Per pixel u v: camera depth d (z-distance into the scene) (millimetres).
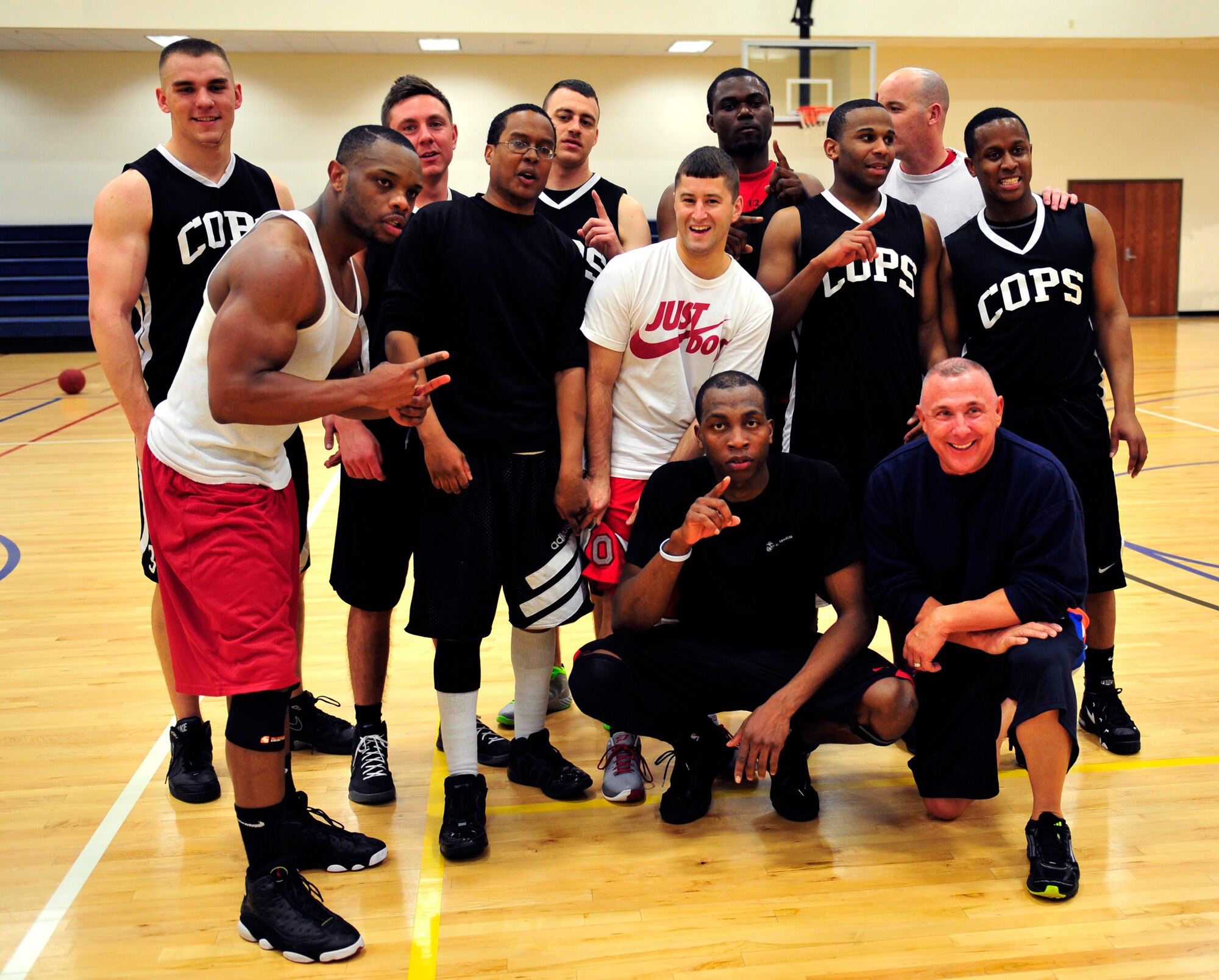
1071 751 1961
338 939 1721
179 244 2240
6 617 3529
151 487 1769
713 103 2846
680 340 2287
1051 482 2000
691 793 2178
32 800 2287
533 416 2170
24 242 11922
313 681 3004
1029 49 12977
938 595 2117
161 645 2285
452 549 2107
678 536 2012
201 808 2262
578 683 2127
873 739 2100
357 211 1710
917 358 2473
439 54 12398
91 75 12117
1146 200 13672
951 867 1983
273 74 12305
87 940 1788
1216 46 12547
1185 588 3662
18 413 7934
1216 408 7629
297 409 1586
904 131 2861
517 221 2160
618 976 1666
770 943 1746
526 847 2090
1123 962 1682
